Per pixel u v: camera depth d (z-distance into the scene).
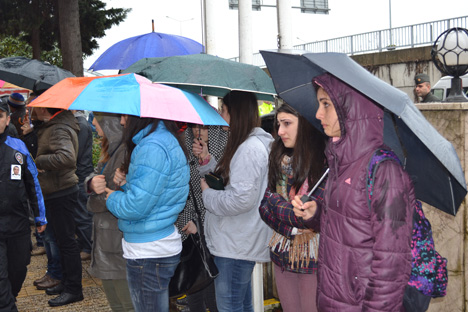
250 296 3.28
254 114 2.90
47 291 4.84
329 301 1.88
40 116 4.43
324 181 2.43
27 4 18.77
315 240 2.52
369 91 1.68
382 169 1.79
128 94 2.47
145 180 2.45
